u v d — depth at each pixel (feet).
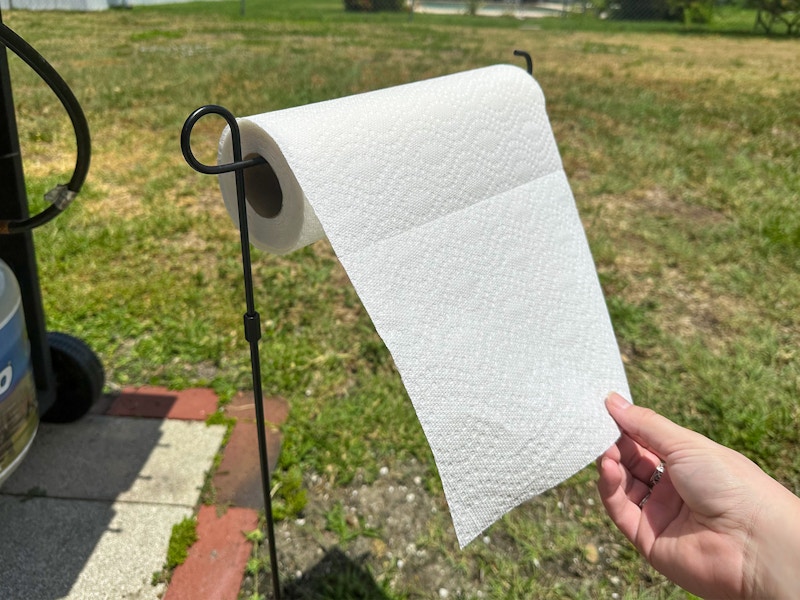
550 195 4.34
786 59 33.40
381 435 6.86
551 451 3.54
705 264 10.79
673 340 8.70
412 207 3.47
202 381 7.53
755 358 8.47
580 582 5.52
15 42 4.35
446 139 3.74
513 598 5.31
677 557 3.71
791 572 3.26
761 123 19.15
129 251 10.37
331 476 6.37
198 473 6.25
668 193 13.78
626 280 10.24
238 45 30.86
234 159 3.37
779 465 6.79
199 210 12.03
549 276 4.09
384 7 60.03
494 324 3.67
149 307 8.87
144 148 15.24
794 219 12.34
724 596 3.53
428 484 6.31
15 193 5.59
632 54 33.42
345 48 31.19
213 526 5.73
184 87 20.80
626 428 3.81
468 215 3.77
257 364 4.07
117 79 21.59
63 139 15.55
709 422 7.30
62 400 6.68
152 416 6.98
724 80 26.37
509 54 31.22
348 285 9.75
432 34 39.06
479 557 5.67
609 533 5.95
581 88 23.26
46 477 6.12
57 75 4.58
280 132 3.13
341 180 3.20
